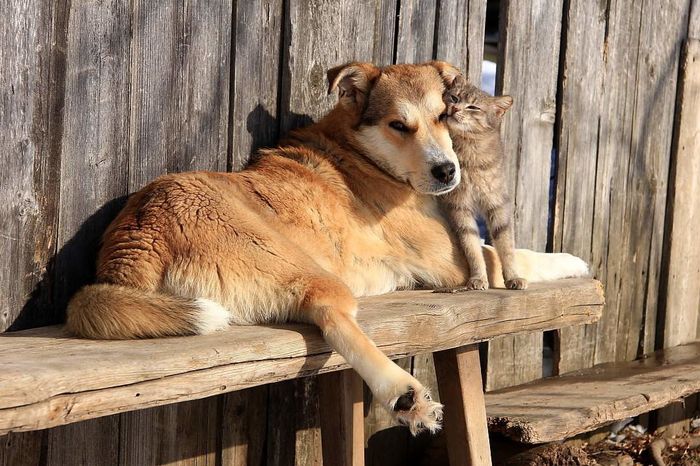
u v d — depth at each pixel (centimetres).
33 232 238
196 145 257
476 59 298
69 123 241
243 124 264
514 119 306
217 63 259
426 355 295
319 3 272
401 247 270
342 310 237
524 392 302
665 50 345
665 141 350
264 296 240
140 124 250
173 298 231
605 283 335
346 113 271
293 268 241
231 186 251
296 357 233
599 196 330
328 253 258
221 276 239
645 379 314
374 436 287
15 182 236
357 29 278
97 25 243
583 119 322
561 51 316
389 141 266
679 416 342
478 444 271
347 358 233
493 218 276
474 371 271
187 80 255
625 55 333
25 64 235
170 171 254
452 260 274
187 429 258
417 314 247
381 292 267
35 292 240
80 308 231
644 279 348
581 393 300
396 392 230
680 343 361
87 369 211
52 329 237
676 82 351
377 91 268
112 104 246
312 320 237
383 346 242
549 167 316
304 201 258
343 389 258
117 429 249
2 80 233
